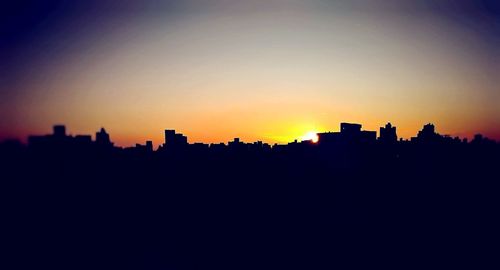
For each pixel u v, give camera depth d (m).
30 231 12.54
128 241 13.68
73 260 12.38
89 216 13.77
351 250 13.78
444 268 12.41
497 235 13.49
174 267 12.96
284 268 13.03
